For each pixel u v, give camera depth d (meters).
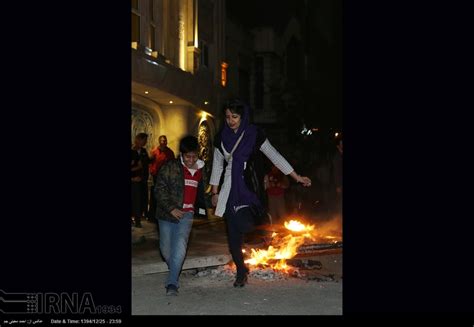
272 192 12.16
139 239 9.01
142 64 10.94
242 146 6.29
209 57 18.05
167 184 6.01
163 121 14.82
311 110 29.45
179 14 14.87
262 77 27.44
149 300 5.82
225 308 5.52
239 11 27.88
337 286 6.42
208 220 12.78
